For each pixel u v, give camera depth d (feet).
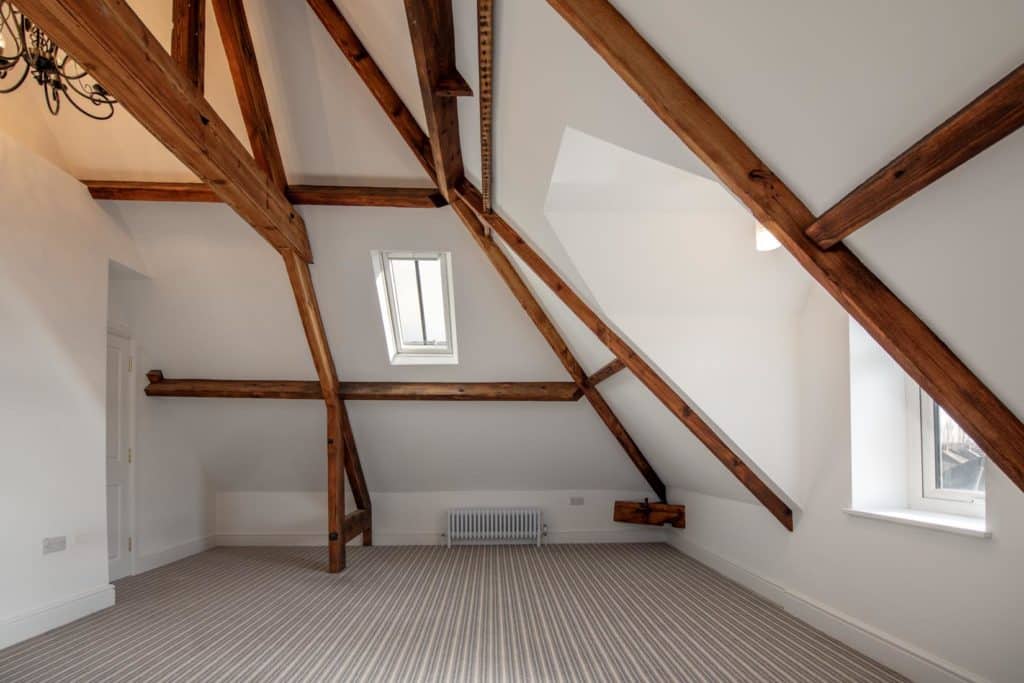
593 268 11.38
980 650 7.84
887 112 4.24
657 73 5.45
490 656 10.41
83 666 10.04
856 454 10.48
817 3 3.84
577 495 21.17
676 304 11.78
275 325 17.07
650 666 9.86
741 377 12.06
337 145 13.97
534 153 8.88
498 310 16.75
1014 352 5.06
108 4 7.02
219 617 12.73
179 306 16.66
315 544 20.77
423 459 20.10
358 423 18.95
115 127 13.71
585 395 18.08
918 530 8.96
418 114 12.35
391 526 20.92
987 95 3.49
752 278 11.48
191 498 19.54
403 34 9.57
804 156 5.17
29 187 12.35
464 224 14.34
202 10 9.64
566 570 16.83
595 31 5.38
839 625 10.82
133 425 17.03
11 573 11.39
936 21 3.44
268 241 14.21
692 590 14.56
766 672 9.48
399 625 12.13
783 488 12.19
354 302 16.39
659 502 20.53
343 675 9.66
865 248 5.46
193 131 9.33
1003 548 7.55
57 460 12.60
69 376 13.05
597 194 10.20
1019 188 4.05
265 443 19.62
